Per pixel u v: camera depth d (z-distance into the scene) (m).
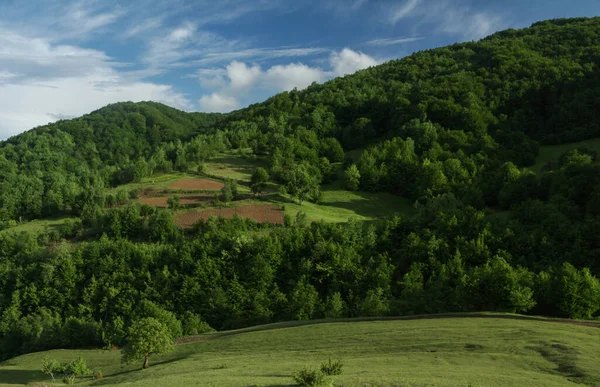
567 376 30.09
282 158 163.25
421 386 26.47
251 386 29.56
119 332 80.00
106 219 118.19
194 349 60.72
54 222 138.00
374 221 121.25
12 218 150.12
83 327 83.75
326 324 62.06
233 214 117.81
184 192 139.50
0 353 87.44
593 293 59.97
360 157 170.75
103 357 70.56
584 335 42.44
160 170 174.00
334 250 93.44
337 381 28.70
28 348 85.50
